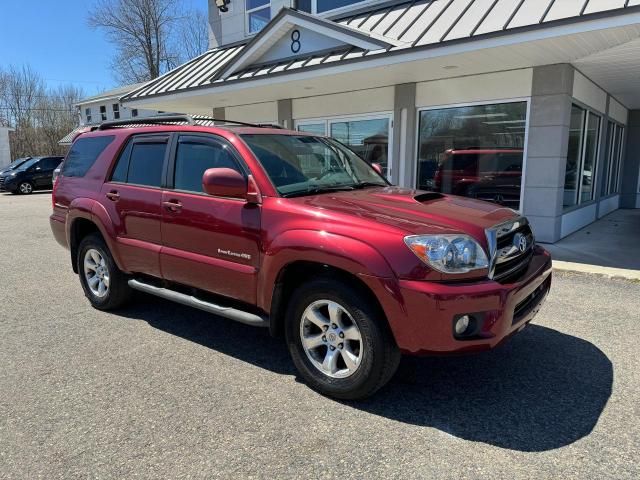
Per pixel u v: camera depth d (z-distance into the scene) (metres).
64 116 47.03
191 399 3.21
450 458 2.60
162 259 4.16
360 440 2.76
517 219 3.53
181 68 13.19
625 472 2.48
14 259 7.75
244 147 3.73
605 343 4.12
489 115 8.59
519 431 2.85
